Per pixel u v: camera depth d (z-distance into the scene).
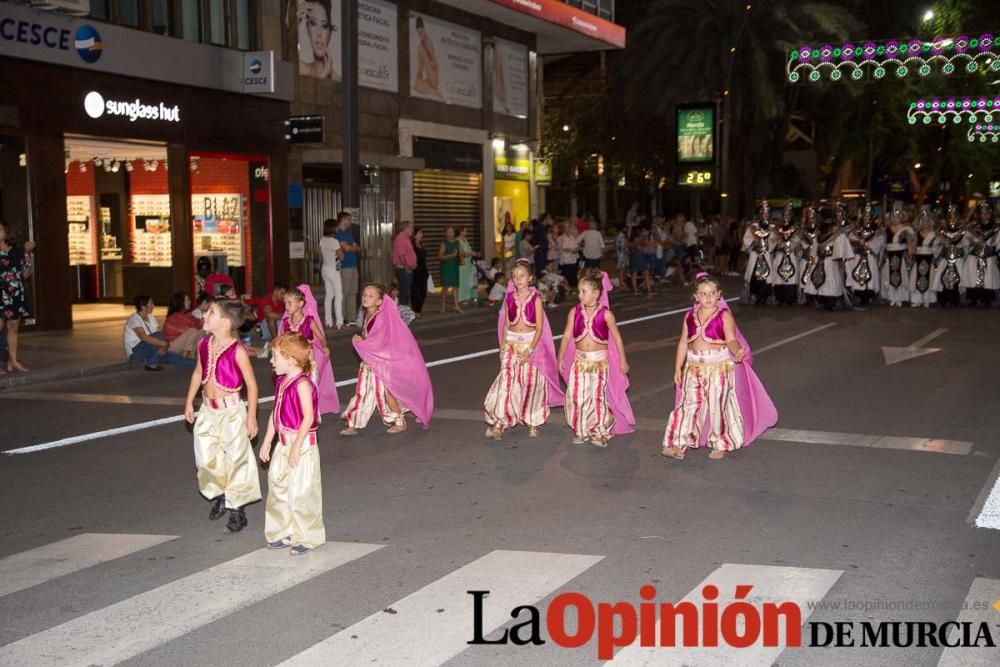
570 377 9.01
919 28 44.06
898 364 13.67
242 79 21.41
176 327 14.36
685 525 6.64
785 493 7.43
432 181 28.78
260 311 15.97
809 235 21.98
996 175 62.88
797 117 44.62
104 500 7.41
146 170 22.08
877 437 9.27
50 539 6.50
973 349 15.14
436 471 8.17
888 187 54.97
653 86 36.94
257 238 22.61
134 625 5.03
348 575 5.73
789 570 5.75
